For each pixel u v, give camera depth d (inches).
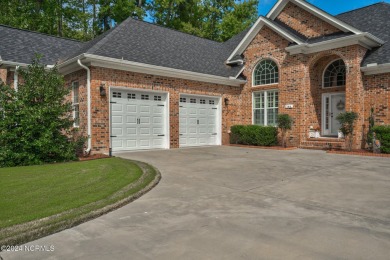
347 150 478.0
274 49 591.8
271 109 607.5
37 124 368.5
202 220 161.5
